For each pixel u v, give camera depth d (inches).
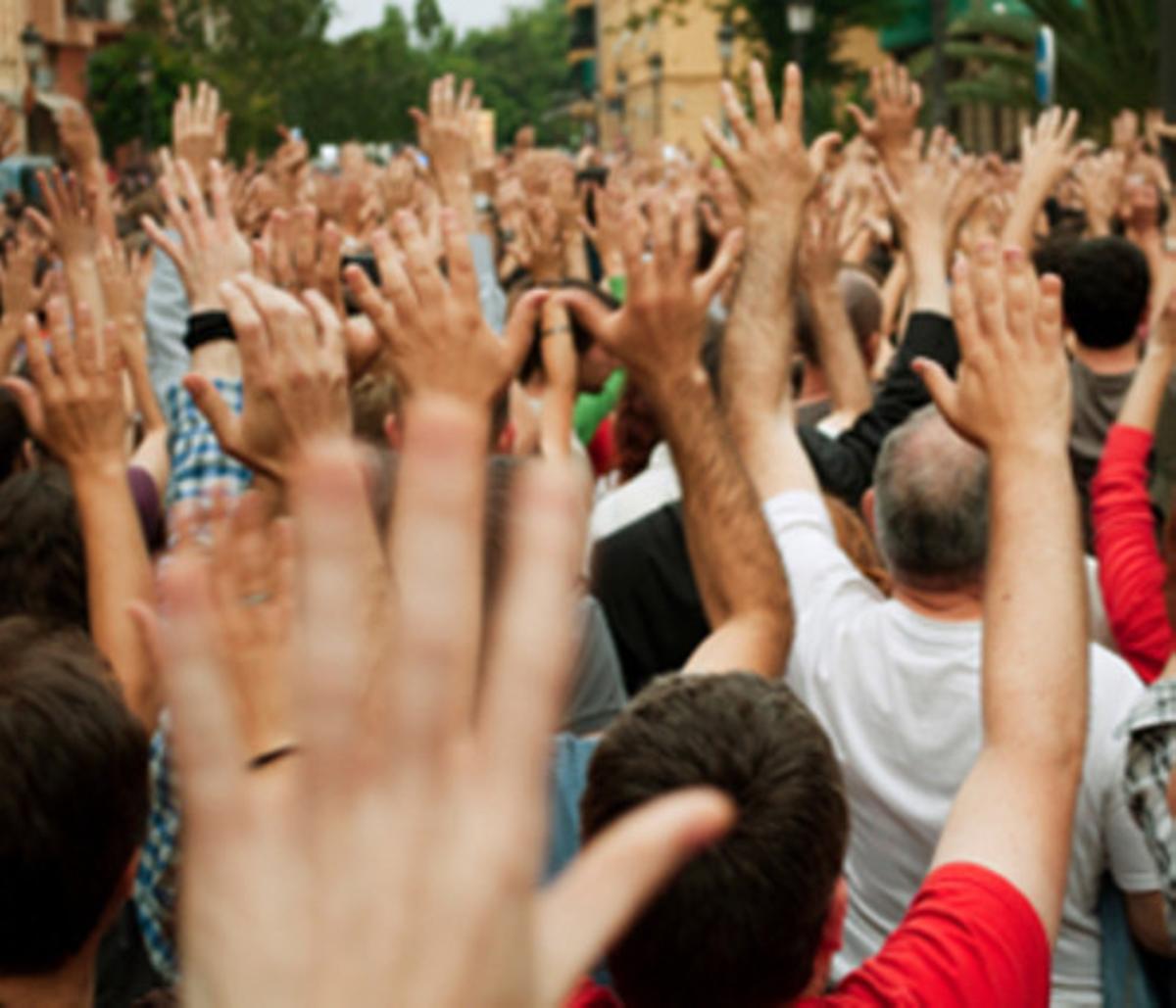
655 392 81.3
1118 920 96.5
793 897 60.1
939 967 60.7
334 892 20.2
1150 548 117.6
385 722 20.2
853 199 325.7
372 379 121.6
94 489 89.7
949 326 156.3
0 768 58.3
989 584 68.8
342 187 355.6
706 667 80.0
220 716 20.9
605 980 75.1
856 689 99.4
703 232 224.8
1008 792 65.6
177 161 231.9
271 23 2529.5
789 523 106.3
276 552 39.3
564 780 85.9
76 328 89.4
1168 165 265.1
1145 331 218.8
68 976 60.5
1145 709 81.1
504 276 331.3
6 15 1633.9
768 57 1478.8
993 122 1587.1
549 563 21.1
